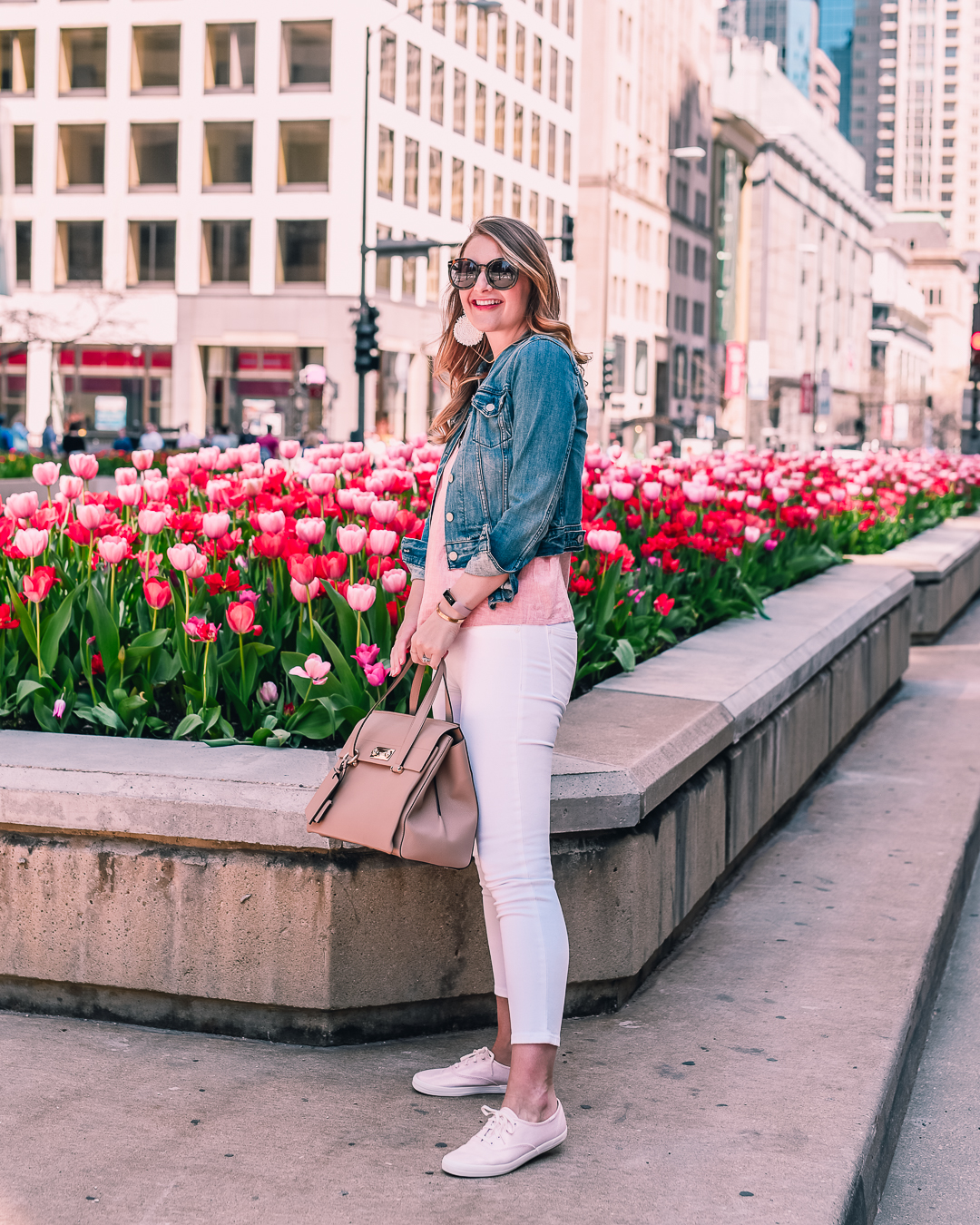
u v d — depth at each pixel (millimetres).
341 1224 2867
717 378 100125
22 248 50562
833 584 9047
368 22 47531
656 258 85438
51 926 3877
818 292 136125
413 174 51906
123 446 33812
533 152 63688
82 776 3814
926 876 5410
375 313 29781
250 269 49062
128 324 48625
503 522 3074
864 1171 3170
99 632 4527
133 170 49688
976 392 24141
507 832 3182
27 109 50062
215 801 3711
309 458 6723
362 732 3217
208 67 48750
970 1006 4633
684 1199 2977
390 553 4859
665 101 86438
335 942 3719
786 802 6168
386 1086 3543
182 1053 3721
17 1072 3562
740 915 4957
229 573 4660
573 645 3281
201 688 4496
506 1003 3467
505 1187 3025
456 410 3459
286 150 48500
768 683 5613
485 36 57719
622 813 3967
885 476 14977
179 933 3789
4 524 4797
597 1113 3385
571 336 3273
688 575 7207
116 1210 2910
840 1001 4129
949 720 8602
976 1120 3809
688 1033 3902
